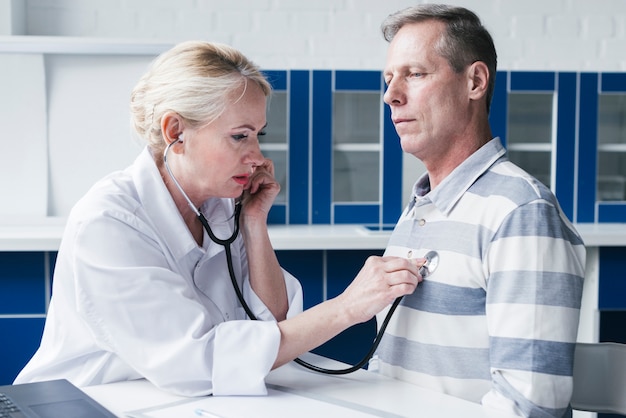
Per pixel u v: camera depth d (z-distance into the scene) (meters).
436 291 1.12
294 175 3.00
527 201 1.05
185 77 1.12
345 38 3.22
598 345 1.19
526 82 3.02
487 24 3.28
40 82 2.78
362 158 3.03
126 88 2.82
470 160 1.15
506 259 1.04
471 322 1.09
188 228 1.29
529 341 0.99
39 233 2.55
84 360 1.20
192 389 1.05
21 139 2.79
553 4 3.29
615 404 1.17
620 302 2.71
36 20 3.08
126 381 1.13
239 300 1.29
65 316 1.19
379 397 1.03
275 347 1.06
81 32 3.10
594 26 3.31
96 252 1.09
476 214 1.11
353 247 2.59
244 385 1.04
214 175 1.17
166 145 1.18
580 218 3.10
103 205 1.14
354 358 2.68
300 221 3.02
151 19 3.13
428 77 1.16
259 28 3.18
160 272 1.10
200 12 3.15
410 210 1.28
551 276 1.01
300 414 0.95
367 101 3.01
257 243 1.37
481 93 1.17
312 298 2.72
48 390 1.00
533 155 3.09
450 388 1.10
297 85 2.96
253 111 1.14
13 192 2.80
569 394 1.00
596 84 3.05
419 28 1.17
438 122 1.17
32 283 2.59
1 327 2.59
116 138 2.82
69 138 2.81
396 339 1.19
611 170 3.12
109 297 1.07
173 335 1.07
